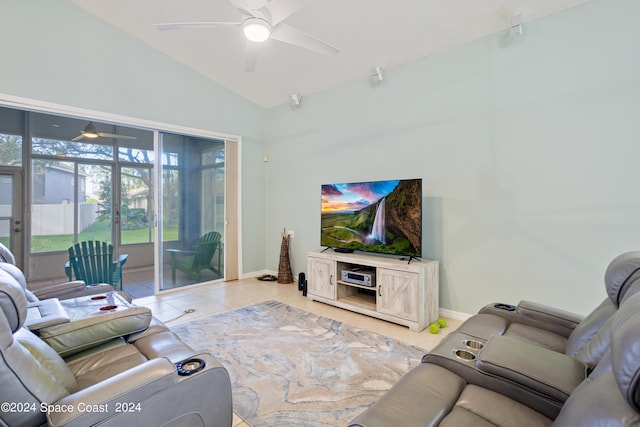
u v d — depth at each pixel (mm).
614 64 2324
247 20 2059
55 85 3152
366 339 2674
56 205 4961
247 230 4941
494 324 1893
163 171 4113
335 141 4164
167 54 3947
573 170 2504
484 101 2924
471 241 3035
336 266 3504
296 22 2934
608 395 723
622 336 679
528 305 1987
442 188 3205
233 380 2053
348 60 3553
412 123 3414
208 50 3785
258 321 3100
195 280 4465
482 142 2943
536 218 2682
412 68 3398
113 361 1543
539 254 2672
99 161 5352
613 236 2355
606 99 2359
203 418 1194
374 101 3740
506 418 1090
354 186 3543
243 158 4859
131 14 3328
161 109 3930
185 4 3096
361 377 2084
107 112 3494
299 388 1962
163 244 4133
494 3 2527
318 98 4355
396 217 3174
